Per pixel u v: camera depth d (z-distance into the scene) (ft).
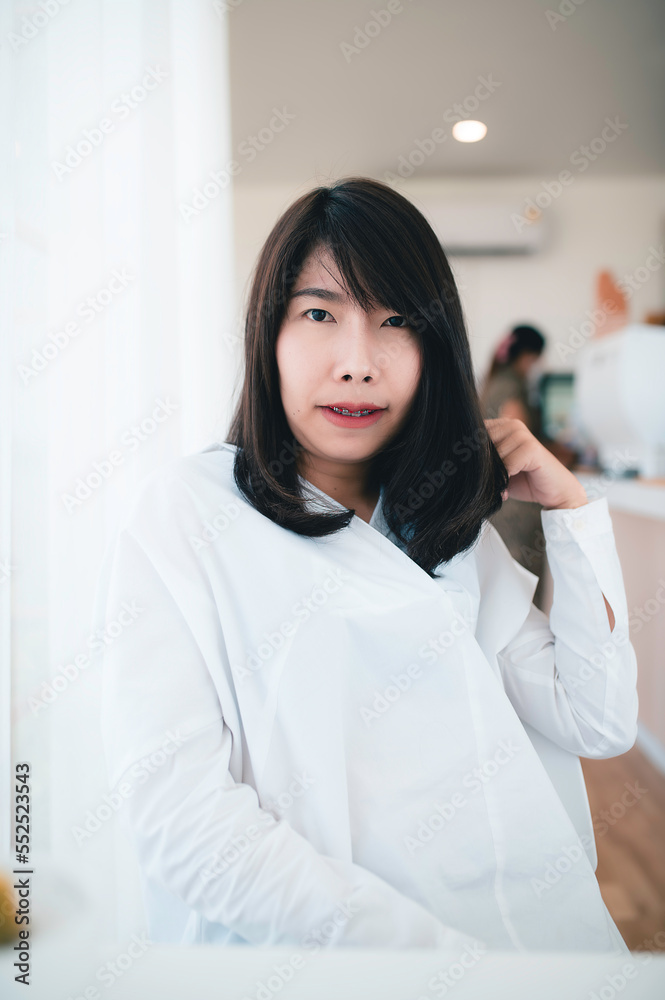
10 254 2.18
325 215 1.80
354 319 1.77
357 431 1.86
